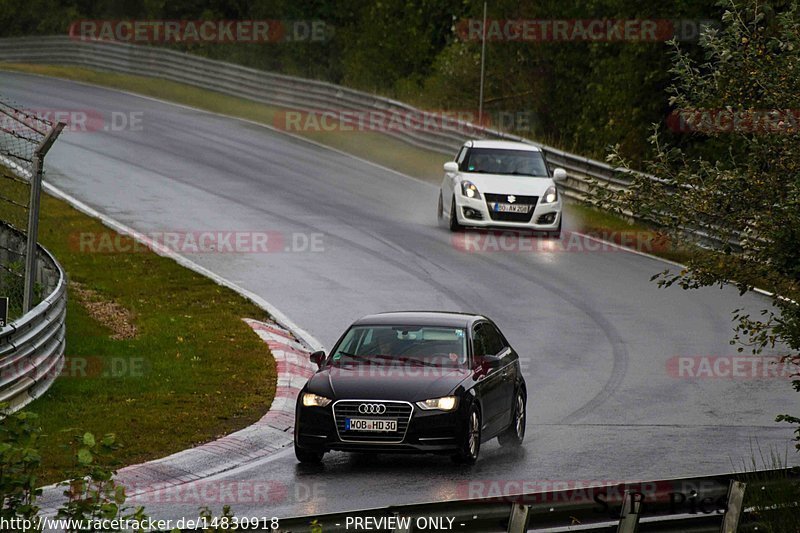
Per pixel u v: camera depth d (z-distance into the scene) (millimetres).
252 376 61188
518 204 98562
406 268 88250
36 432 25172
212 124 156250
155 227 97125
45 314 55719
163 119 157000
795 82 33969
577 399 59719
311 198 113938
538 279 86938
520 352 68625
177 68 190500
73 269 81438
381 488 43094
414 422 45656
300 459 47469
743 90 35125
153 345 65688
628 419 55906
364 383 46719
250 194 113938
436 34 186000
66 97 169375
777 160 34312
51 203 101750
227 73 181250
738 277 34875
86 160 124938
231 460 47875
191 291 79125
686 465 47375
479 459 48875
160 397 55969
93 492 24781
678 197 35125
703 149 111375
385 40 186000
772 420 56000
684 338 72812
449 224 101812
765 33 35531
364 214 107938
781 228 33469
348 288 81938
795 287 34594
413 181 126875
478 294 81750
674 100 35625
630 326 75312
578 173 117625
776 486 31734
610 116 131625
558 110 148000
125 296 76438
